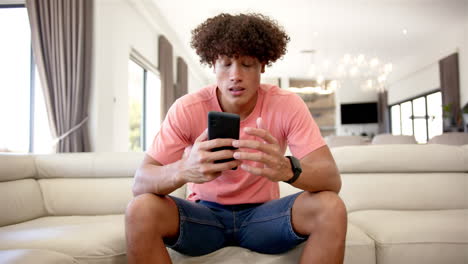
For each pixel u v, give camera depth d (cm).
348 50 788
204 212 103
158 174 92
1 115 343
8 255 89
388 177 171
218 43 97
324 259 84
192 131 109
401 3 528
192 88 929
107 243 112
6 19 349
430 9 554
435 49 735
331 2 522
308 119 105
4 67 346
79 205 170
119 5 419
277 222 97
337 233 85
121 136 423
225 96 102
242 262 99
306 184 90
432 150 172
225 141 84
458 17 591
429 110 829
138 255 86
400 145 177
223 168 84
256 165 107
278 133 109
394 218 134
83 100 326
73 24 316
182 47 743
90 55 332
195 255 103
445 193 165
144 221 86
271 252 104
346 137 359
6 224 146
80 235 115
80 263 105
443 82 696
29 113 345
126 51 443
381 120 1082
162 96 579
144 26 519
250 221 104
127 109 446
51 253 96
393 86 1009
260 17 114
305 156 100
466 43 624
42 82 310
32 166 176
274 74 1030
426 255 116
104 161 177
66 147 312
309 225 90
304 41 712
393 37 698
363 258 115
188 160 87
